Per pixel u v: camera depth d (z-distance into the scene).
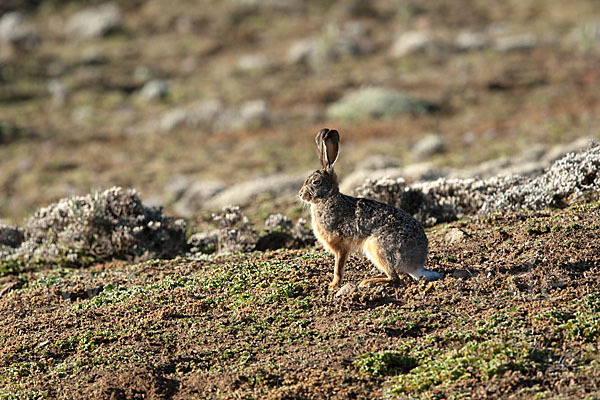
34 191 60.44
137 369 17.23
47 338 19.56
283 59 115.88
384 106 85.62
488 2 145.00
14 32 117.50
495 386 14.88
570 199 27.45
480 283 19.66
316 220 20.31
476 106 85.81
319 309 19.64
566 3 140.75
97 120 89.19
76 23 130.50
